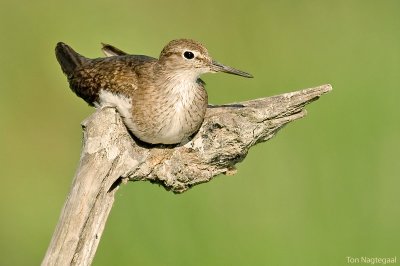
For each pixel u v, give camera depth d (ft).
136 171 38.81
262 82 59.16
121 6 65.92
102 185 36.94
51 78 61.31
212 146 40.16
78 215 35.63
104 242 49.03
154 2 65.51
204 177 40.75
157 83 41.45
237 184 51.55
